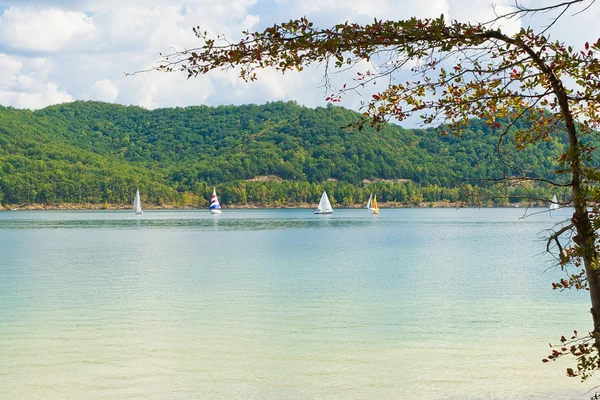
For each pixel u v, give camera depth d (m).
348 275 36.00
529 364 16.41
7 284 31.88
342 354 17.58
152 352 17.78
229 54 6.19
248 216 169.50
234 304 25.64
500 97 6.85
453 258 47.22
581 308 24.39
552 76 6.73
